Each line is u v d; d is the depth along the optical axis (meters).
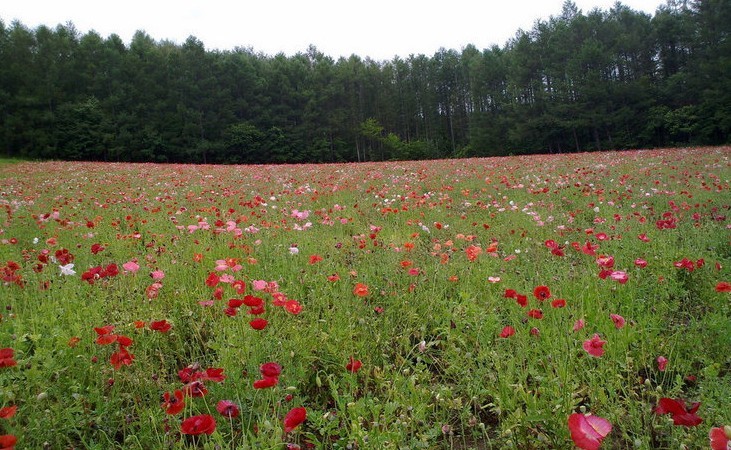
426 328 3.65
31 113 46.03
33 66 48.97
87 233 6.22
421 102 75.94
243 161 59.09
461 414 2.42
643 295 3.85
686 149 27.33
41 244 5.99
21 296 3.65
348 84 70.12
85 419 2.28
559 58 55.00
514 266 4.80
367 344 3.09
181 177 16.78
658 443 2.27
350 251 5.21
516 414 2.22
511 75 58.31
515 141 56.56
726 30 42.34
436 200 9.27
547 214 7.66
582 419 1.56
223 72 60.62
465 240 5.75
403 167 19.75
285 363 2.74
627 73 53.84
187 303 3.63
